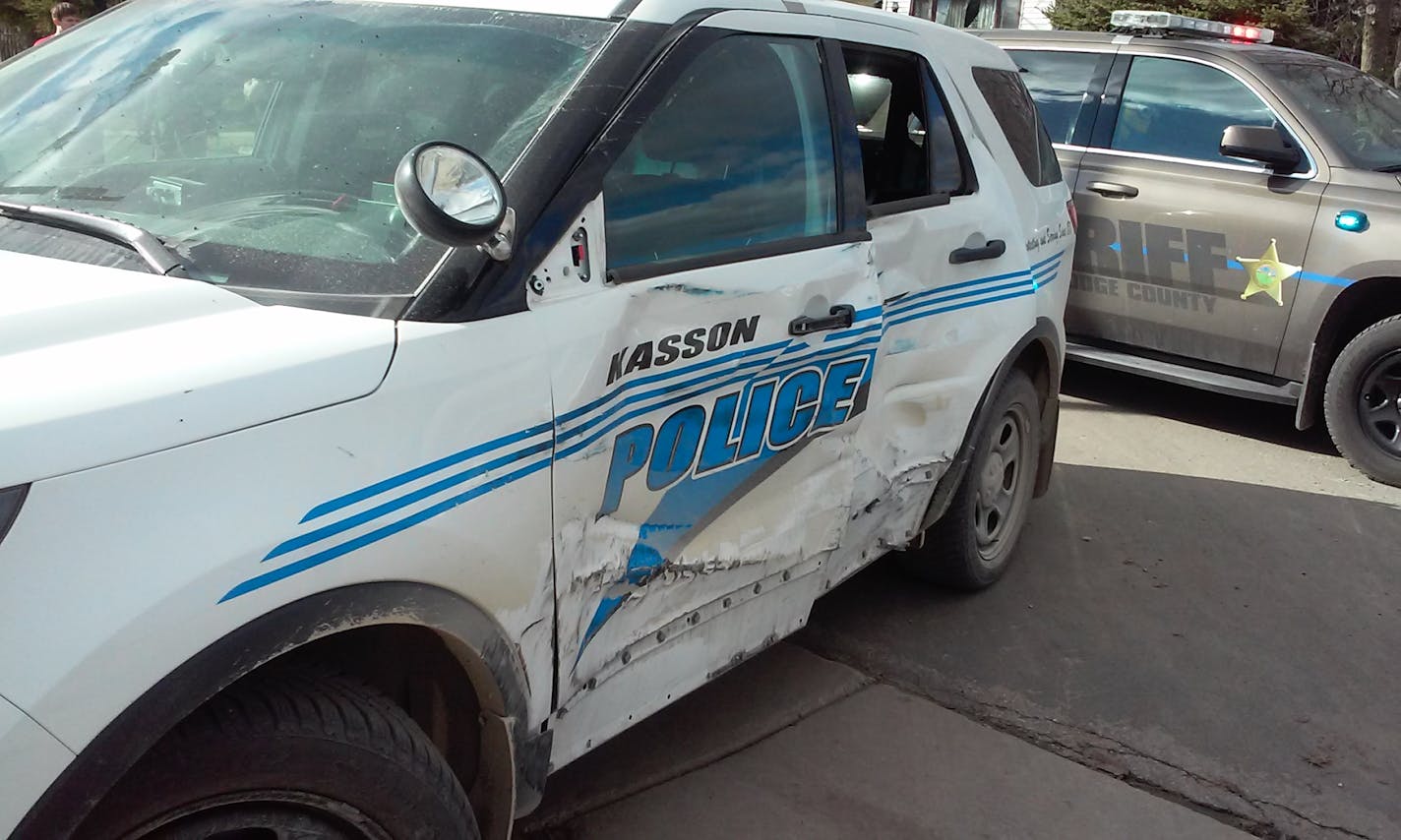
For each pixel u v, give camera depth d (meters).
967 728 3.37
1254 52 6.17
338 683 1.83
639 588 2.41
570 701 2.31
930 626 3.96
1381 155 5.83
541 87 2.32
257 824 1.72
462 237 1.88
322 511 1.71
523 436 2.01
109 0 17.97
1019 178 4.04
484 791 2.19
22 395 1.54
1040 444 4.41
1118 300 6.35
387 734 1.82
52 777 1.46
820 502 2.96
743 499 2.68
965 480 3.84
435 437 1.87
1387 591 4.47
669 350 2.34
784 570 2.91
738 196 2.62
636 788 2.96
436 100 2.34
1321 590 4.45
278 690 1.75
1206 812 3.08
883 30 3.41
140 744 1.51
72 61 2.80
